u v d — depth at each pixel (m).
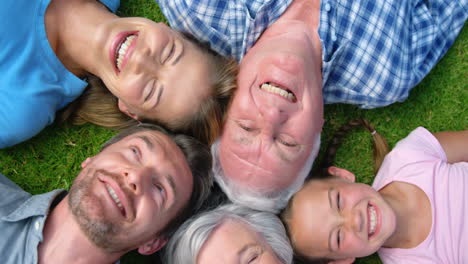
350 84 1.18
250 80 1.07
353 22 1.14
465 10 1.19
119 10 1.21
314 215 1.12
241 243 1.07
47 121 1.16
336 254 1.13
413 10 1.19
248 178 1.09
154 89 1.08
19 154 1.18
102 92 1.19
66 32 1.13
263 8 1.12
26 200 1.11
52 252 1.05
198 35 1.15
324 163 1.22
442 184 1.17
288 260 1.13
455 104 1.22
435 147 1.19
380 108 1.23
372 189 1.14
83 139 1.20
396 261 1.19
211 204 1.18
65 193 1.10
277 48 1.09
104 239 1.03
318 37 1.14
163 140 1.08
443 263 1.16
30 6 1.11
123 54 1.09
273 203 1.13
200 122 1.12
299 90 1.07
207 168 1.15
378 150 1.22
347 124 1.22
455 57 1.22
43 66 1.13
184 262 1.10
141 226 1.04
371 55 1.15
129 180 1.02
